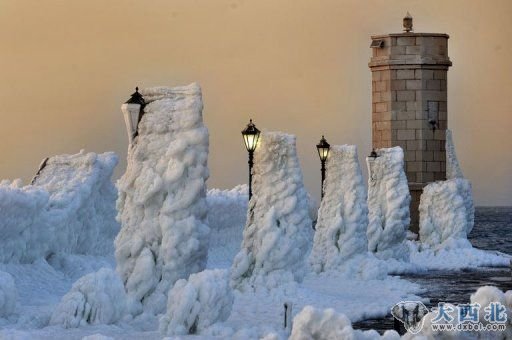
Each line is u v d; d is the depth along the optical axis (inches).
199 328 1542.8
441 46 4566.9
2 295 1674.5
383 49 4557.1
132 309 1708.9
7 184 2679.6
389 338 1235.9
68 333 1547.7
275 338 1250.6
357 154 2768.2
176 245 1768.0
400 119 4542.3
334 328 1218.0
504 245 4943.4
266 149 2228.1
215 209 3206.2
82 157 2613.2
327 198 2760.8
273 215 2202.3
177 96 1796.3
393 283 2593.5
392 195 3154.5
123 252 1777.8
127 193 1784.0
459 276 2962.6
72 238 2468.0
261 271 2194.9
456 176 4552.2
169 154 1766.7
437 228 3592.5
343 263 2726.4
